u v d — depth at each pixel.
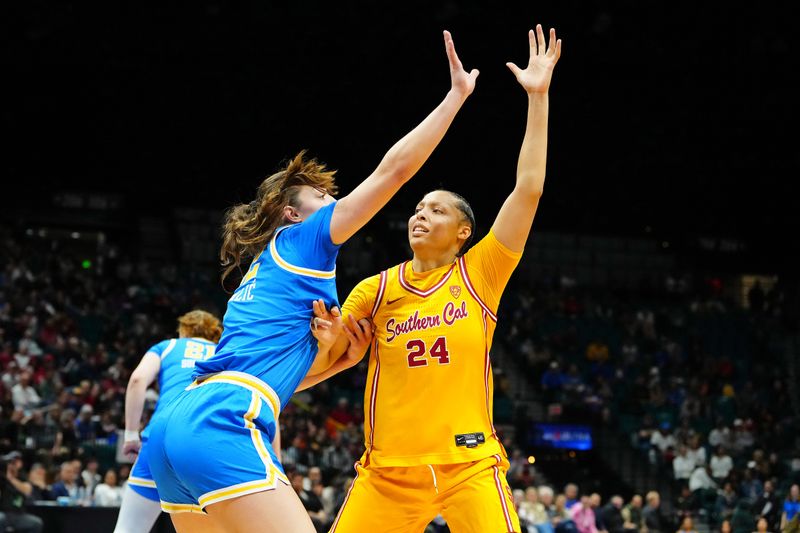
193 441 3.33
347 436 18.83
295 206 3.96
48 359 19.28
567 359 27.66
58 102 29.02
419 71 29.47
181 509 3.57
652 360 28.25
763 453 21.95
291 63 28.80
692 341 29.09
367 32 28.25
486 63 29.47
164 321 24.73
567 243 33.88
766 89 30.91
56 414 16.08
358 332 4.41
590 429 23.44
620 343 29.34
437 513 4.44
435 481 4.29
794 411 27.33
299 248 3.70
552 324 29.48
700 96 31.06
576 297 31.53
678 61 30.05
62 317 21.92
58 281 25.20
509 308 29.81
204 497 3.33
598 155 32.25
